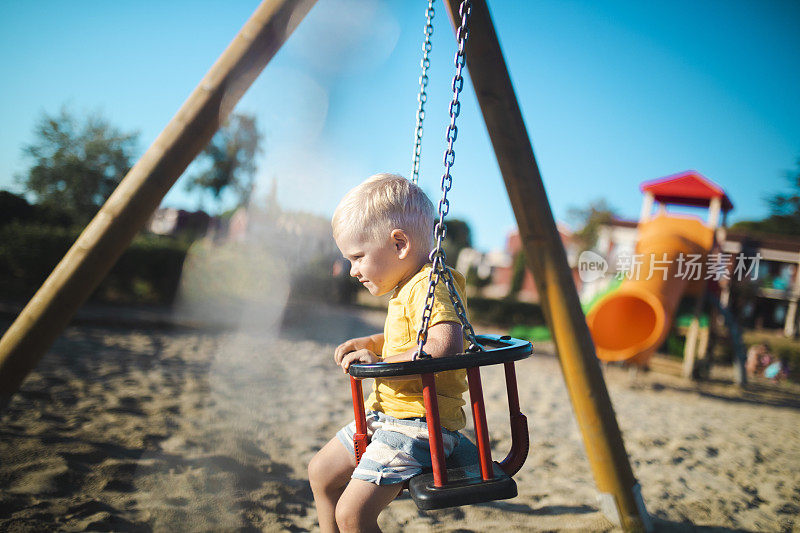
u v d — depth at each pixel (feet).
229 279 29.43
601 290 35.81
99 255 5.03
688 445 13.64
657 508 8.73
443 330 4.33
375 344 5.36
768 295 53.62
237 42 5.28
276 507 7.30
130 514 6.67
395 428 4.55
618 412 18.01
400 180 5.00
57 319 4.96
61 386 12.91
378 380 4.82
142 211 5.16
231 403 9.68
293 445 10.02
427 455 4.47
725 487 10.34
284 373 17.24
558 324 7.11
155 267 34.96
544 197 6.99
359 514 4.29
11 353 4.88
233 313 28.50
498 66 6.68
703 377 31.30
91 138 58.23
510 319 53.06
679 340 42.01
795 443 15.53
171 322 25.00
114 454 8.59
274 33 5.29
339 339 27.66
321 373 18.29
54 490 7.20
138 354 18.25
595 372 7.18
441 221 4.18
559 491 9.09
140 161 5.21
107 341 20.48
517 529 7.41
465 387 4.91
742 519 8.62
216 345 21.13
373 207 4.78
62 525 6.28
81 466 8.05
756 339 43.75
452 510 8.00
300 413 12.43
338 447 5.06
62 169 55.52
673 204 35.86
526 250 7.17
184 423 10.46
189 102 5.27
